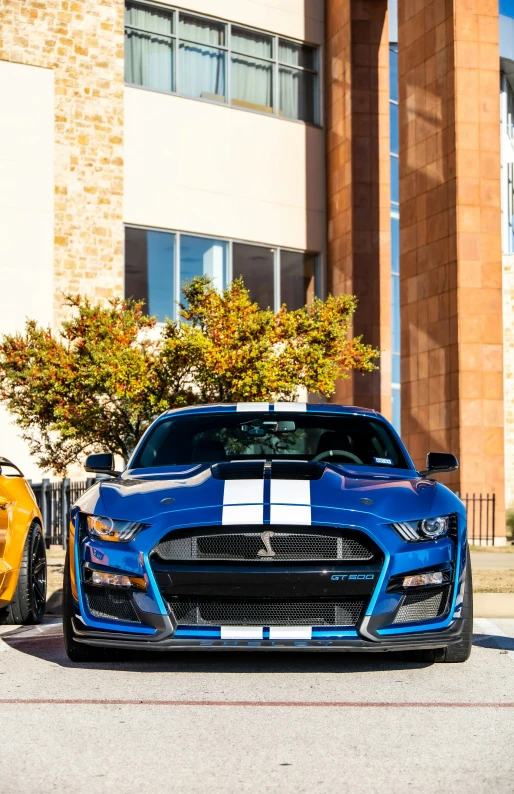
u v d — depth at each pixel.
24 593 7.61
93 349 10.93
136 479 6.28
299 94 23.36
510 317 24.64
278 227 22.42
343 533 5.36
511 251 29.19
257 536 5.32
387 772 3.69
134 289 20.38
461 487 18.50
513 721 4.53
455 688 5.27
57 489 18.06
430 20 19.70
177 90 21.36
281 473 5.99
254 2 22.58
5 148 19.17
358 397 22.11
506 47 27.83
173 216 20.91
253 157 22.16
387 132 22.55
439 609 5.56
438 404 19.17
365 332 22.08
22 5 19.55
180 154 21.11
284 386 10.85
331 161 23.09
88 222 19.88
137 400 11.01
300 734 4.27
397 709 4.76
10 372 11.41
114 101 20.33
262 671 5.74
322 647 5.26
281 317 11.31
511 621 7.89
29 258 19.23
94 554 5.54
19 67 19.44
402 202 20.48
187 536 5.38
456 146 18.91
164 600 5.33
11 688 5.23
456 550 5.67
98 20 20.27
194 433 7.14
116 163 20.27
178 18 21.55
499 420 18.70
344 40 22.66
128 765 3.78
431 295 19.47
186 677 5.54
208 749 4.01
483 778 3.61
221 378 10.89
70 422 11.17
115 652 6.07
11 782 3.56
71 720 4.50
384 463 6.89
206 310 11.30
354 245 22.09
